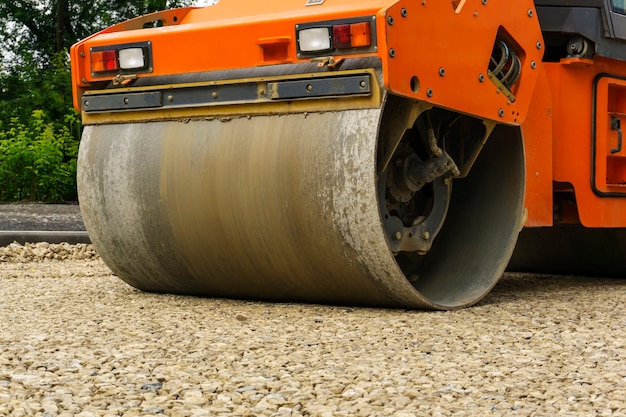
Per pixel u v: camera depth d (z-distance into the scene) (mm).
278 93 4832
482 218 5574
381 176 5008
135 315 4824
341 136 4668
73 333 4270
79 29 29688
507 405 3057
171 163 5184
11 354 3756
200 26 5125
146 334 4227
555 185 6066
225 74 5180
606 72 6102
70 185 19266
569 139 5941
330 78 4684
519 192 5430
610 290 6199
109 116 5461
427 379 3383
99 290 5918
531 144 5594
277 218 4875
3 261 8547
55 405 2992
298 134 4797
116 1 29250
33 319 4695
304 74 4770
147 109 5289
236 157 4961
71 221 13367
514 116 5270
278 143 4844
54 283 6395
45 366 3559
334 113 4730
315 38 4734
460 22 4871
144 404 3023
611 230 6914
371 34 4602
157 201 5246
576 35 5867
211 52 5074
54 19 29828
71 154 19688
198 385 3277
